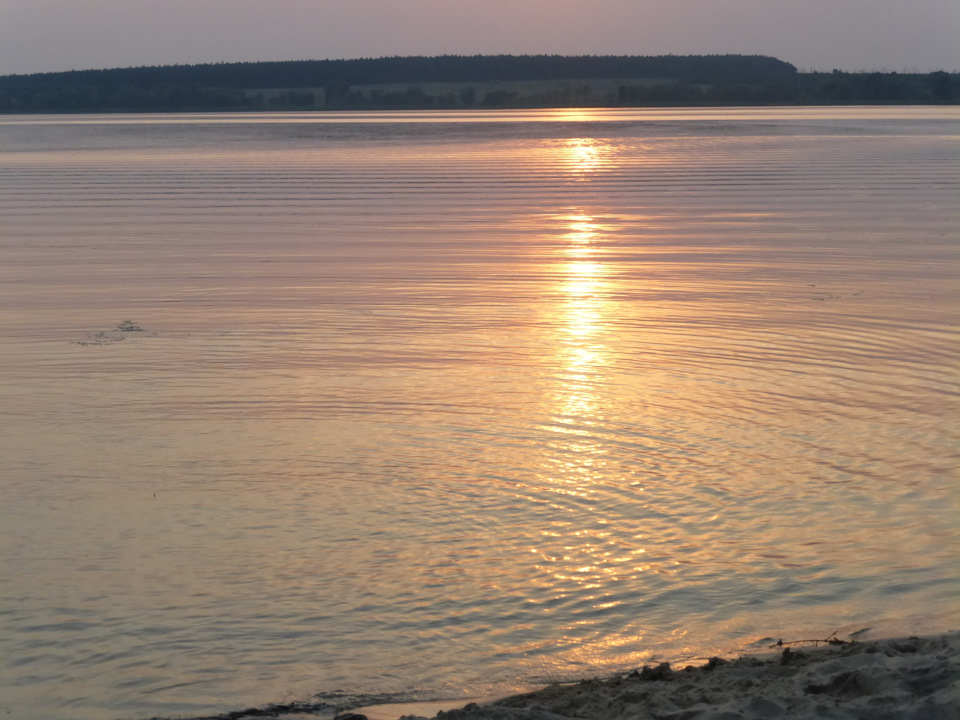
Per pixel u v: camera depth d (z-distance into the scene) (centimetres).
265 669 866
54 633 926
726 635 909
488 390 1688
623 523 1170
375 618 950
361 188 4769
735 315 2192
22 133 10712
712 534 1136
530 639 912
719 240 3161
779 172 5338
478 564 1064
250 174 5562
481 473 1329
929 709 639
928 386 1686
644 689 773
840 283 2511
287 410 1592
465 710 739
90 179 5412
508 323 2136
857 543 1102
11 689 839
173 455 1398
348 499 1245
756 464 1348
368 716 792
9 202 4362
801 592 988
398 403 1622
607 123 11256
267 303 2338
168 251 3059
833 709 651
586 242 3145
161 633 924
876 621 923
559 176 5256
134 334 2069
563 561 1070
